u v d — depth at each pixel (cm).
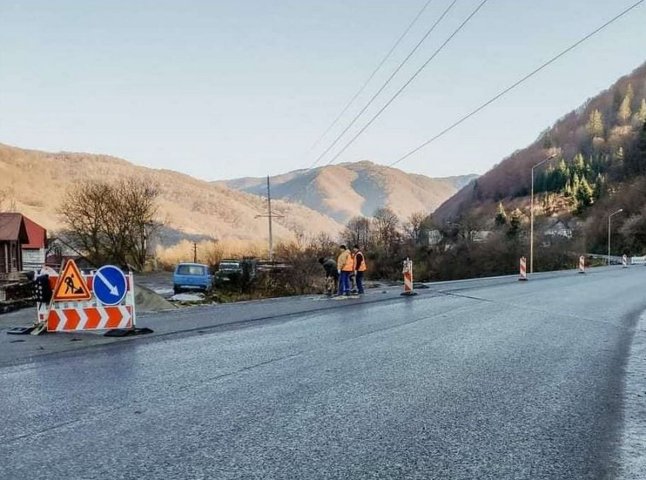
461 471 414
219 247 5662
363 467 419
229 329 1142
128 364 790
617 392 652
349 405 583
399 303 1695
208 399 604
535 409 577
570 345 966
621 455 452
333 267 2134
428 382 684
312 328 1152
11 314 1492
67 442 470
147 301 1811
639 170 11088
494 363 802
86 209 5088
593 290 2289
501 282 2898
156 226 5834
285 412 557
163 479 396
